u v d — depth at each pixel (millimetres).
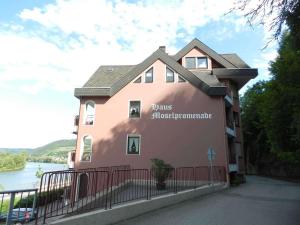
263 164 43688
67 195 8828
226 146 23219
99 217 8602
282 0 6465
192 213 11078
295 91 14344
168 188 15766
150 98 25391
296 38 7816
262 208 12492
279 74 15133
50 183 8031
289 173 35000
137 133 24875
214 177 22281
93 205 9867
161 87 25438
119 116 25516
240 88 33969
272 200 15148
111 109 25781
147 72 26031
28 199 9484
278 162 37750
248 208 12383
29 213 8070
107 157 24828
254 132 44875
